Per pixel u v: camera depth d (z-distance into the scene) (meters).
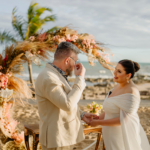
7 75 2.58
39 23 6.69
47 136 1.58
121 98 2.02
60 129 1.57
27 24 6.48
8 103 2.80
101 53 2.73
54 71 1.62
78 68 1.66
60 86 1.54
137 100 1.99
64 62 1.65
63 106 1.44
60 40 2.46
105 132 2.23
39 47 2.46
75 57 1.70
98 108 2.74
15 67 2.65
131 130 1.95
